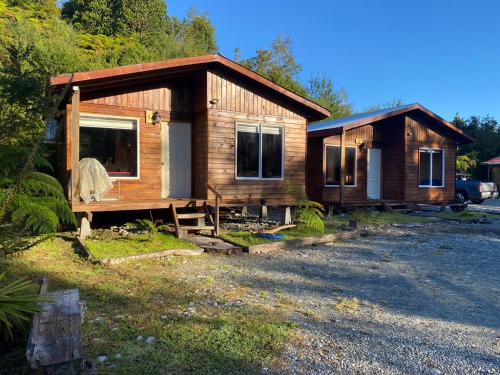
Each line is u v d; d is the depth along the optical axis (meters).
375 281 6.74
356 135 17.25
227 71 11.48
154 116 11.42
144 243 8.88
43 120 5.55
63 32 25.81
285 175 12.42
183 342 4.05
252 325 4.54
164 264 7.47
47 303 3.62
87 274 6.52
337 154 16.80
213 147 11.31
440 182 18.41
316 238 10.10
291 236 10.26
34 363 2.79
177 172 11.87
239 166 11.73
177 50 31.55
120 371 3.43
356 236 11.15
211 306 5.18
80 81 9.39
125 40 31.38
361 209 15.66
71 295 3.87
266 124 12.10
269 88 11.95
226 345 4.00
